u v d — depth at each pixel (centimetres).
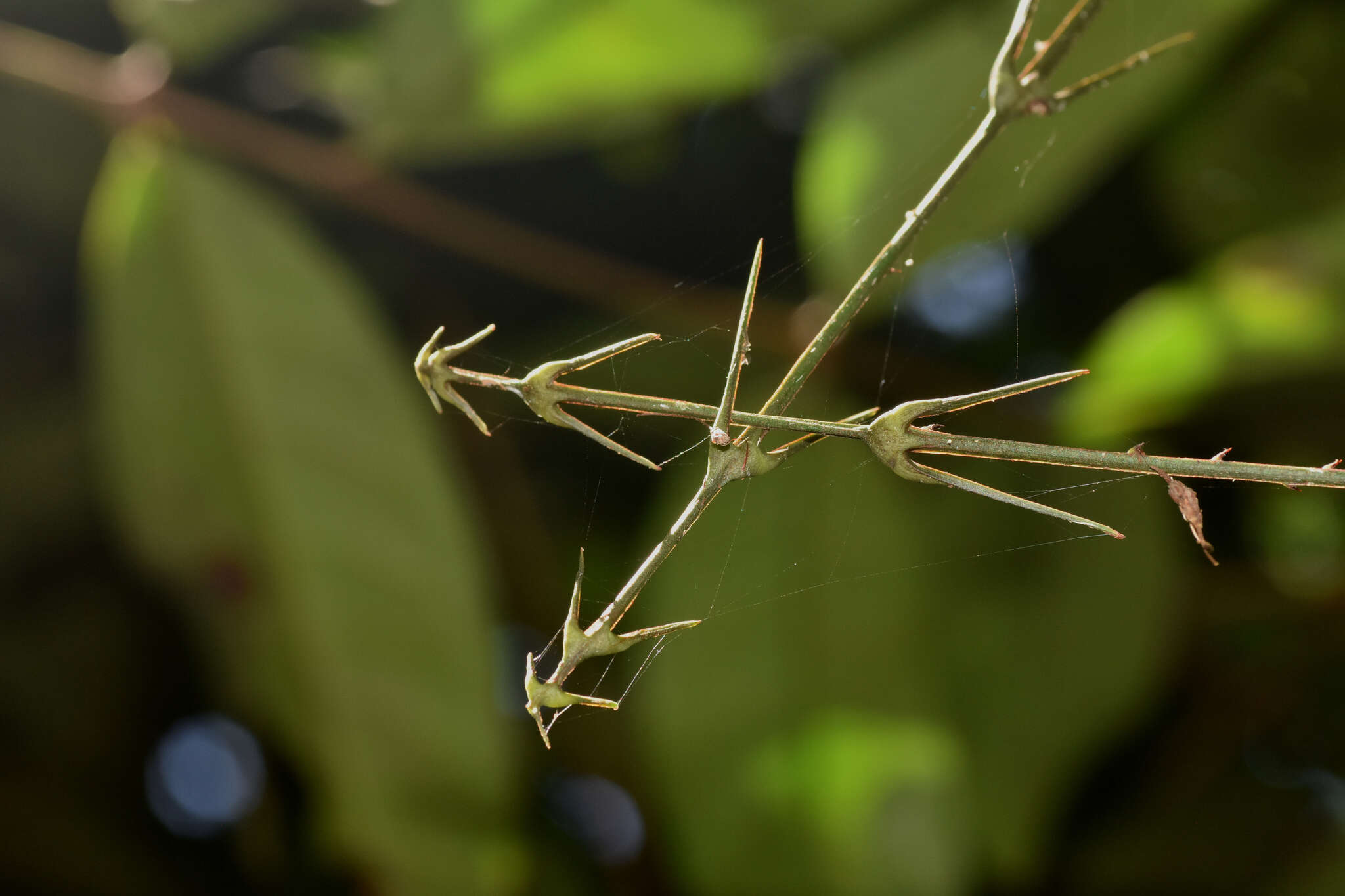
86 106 96
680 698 86
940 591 95
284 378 94
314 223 116
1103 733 91
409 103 94
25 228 113
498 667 94
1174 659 96
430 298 119
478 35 91
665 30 90
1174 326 86
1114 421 89
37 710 109
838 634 87
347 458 94
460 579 93
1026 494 98
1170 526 95
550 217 121
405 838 87
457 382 62
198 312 94
